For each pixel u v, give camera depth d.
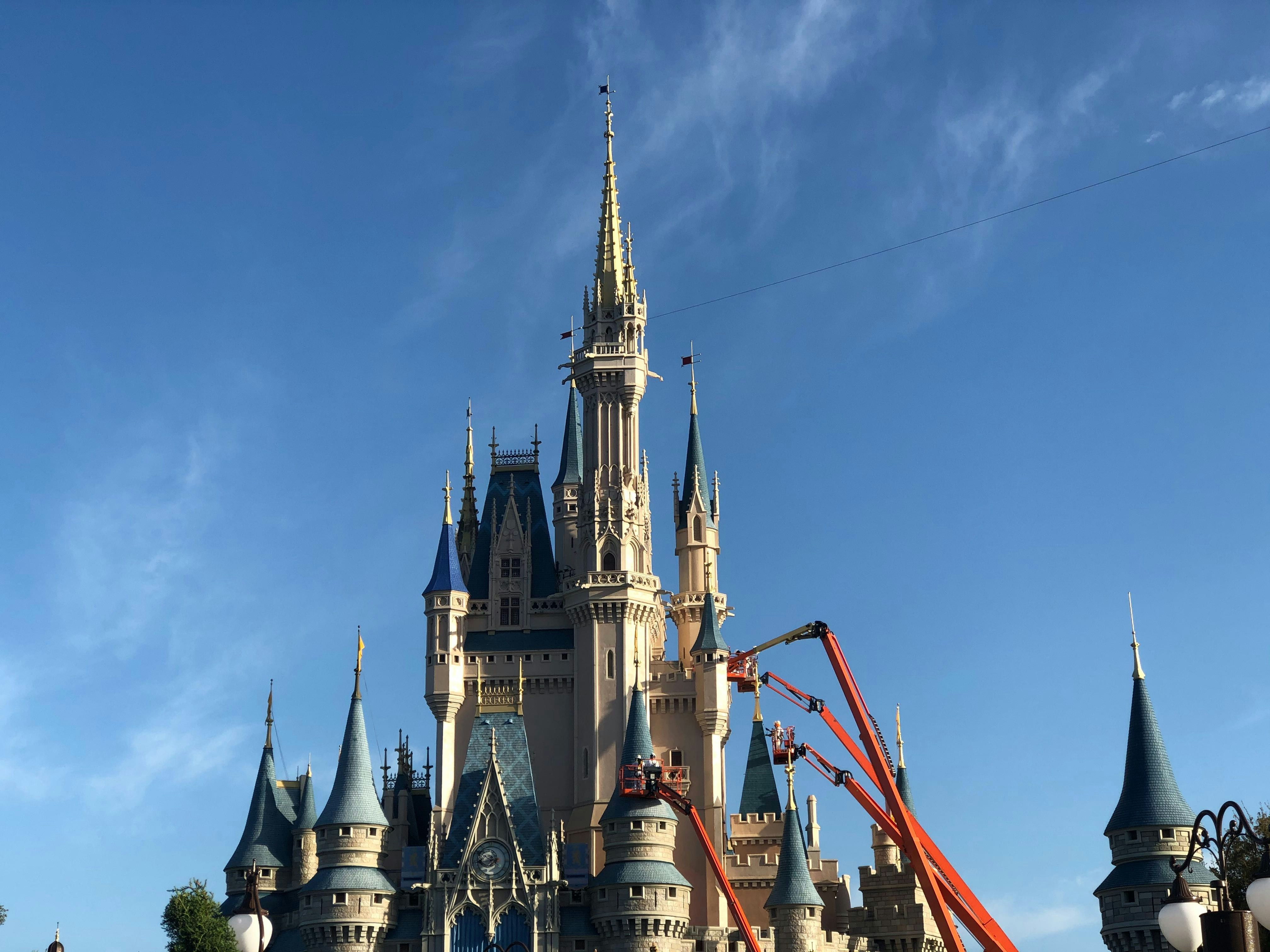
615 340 148.88
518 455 153.12
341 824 126.44
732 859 135.62
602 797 133.62
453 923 124.06
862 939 130.38
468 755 131.62
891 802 124.25
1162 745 113.62
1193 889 108.12
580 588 139.25
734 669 141.00
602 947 123.62
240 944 43.25
